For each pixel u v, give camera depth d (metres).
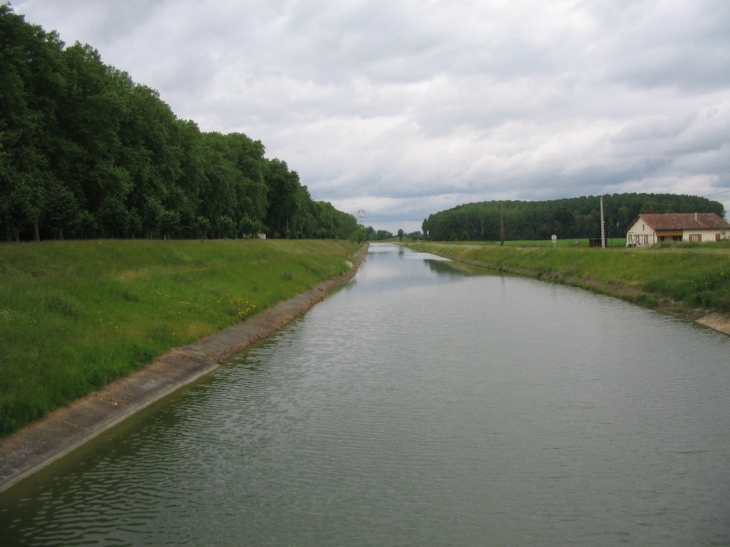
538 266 64.06
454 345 25.30
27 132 33.56
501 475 12.56
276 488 11.95
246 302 31.22
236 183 74.06
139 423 15.52
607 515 10.92
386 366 21.66
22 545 9.84
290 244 75.19
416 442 14.33
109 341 19.30
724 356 22.38
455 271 74.31
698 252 43.00
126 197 45.16
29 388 14.38
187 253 40.41
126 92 46.50
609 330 28.17
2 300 19.06
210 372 20.84
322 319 33.19
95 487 11.91
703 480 12.25
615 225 153.12
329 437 14.65
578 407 16.81
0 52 31.86
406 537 10.20
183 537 10.16
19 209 31.36
